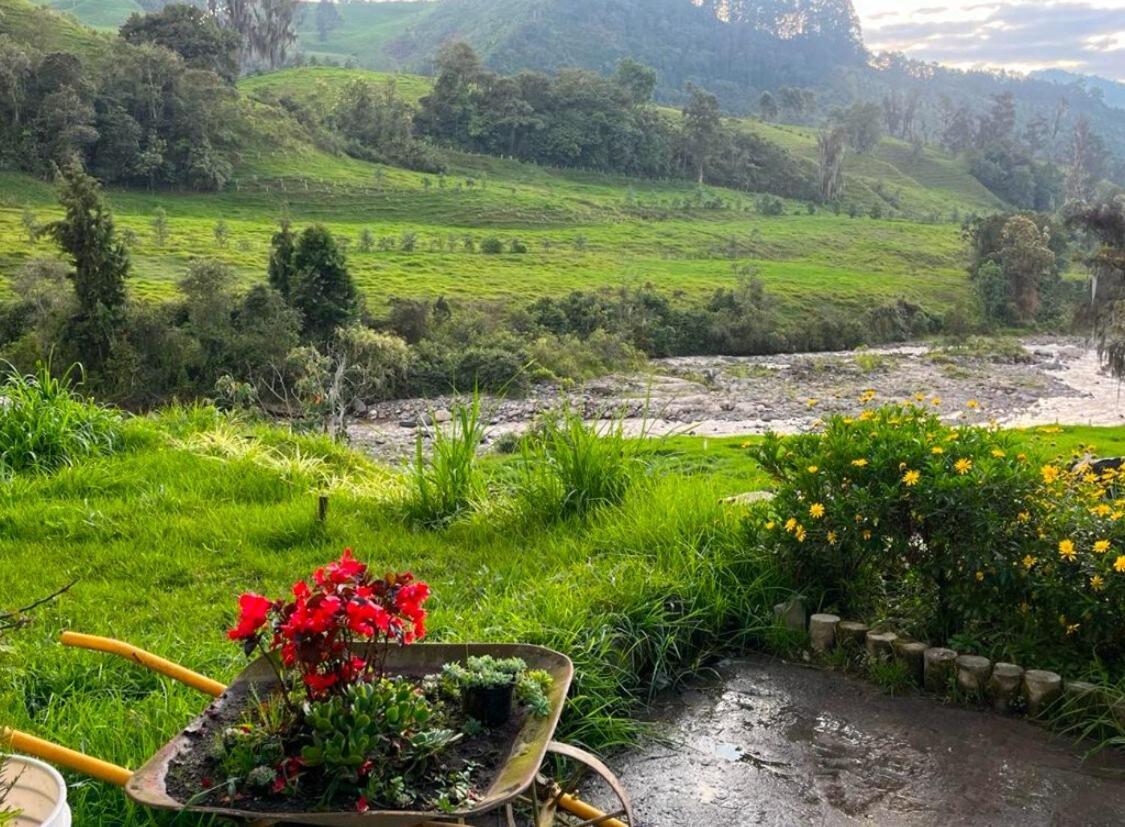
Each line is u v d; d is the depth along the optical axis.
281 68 150.38
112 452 8.54
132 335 34.84
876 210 116.19
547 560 5.81
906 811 3.68
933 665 4.60
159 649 4.48
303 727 2.86
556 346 45.38
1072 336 70.19
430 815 2.52
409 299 47.75
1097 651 4.52
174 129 84.75
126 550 6.08
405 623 3.03
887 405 5.62
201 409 10.55
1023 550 4.48
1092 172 172.38
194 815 3.29
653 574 5.25
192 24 102.56
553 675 3.23
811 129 173.38
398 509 6.96
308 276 39.53
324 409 17.33
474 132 114.12
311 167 92.31
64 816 2.40
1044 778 3.87
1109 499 5.27
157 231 61.00
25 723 3.73
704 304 60.66
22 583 5.44
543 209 93.62
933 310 71.19
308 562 5.94
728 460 11.57
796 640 5.08
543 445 7.40
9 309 37.84
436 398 37.50
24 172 75.19
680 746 4.20
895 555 4.86
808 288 70.06
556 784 3.38
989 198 150.38
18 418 8.41
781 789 3.85
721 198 113.88
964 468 4.64
